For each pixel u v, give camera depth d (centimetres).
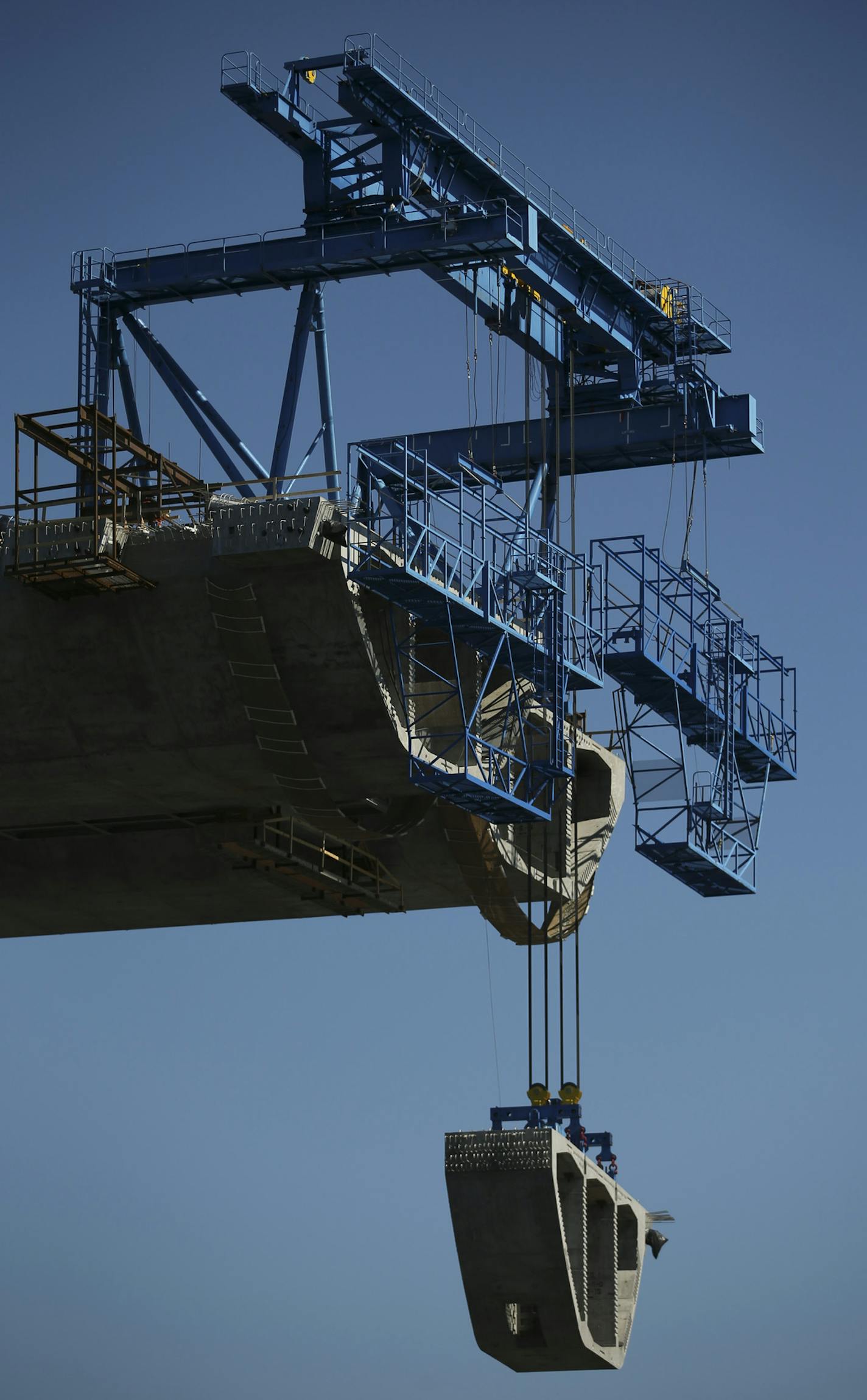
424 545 8819
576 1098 9712
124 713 9362
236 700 9200
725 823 10994
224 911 11188
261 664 9025
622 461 11638
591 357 11394
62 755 9575
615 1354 9825
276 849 9888
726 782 10988
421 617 9012
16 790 9881
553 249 10806
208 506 9144
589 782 11119
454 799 9238
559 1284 9394
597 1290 9906
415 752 9200
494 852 10288
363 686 9006
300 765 9319
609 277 11038
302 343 10219
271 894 10931
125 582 9000
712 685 11100
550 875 10750
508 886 10488
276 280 10269
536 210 10256
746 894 11369
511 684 9769
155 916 11281
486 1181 9319
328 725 9144
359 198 10238
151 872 10844
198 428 10356
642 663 10606
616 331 11169
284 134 10194
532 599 9431
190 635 9088
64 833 10825
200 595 8962
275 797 9850
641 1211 10269
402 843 10656
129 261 10375
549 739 10012
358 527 8812
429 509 8869
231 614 8938
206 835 10012
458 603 8850
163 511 9212
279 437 10200
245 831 9938
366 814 10175
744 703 11369
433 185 10269
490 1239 9381
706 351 11556
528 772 9444
